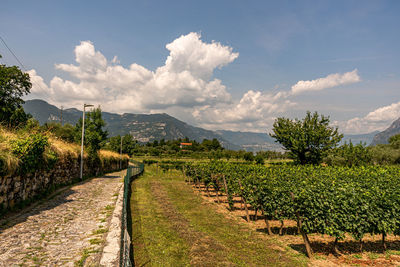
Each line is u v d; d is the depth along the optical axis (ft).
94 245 22.65
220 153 288.10
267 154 299.99
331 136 96.43
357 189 31.01
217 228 37.47
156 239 31.19
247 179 43.27
